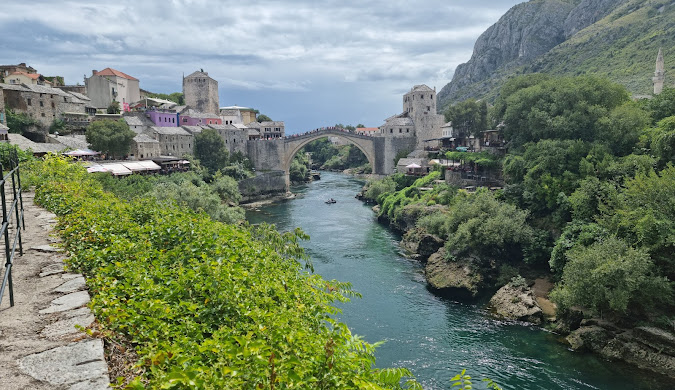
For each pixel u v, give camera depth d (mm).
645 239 27203
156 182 60406
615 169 36750
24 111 66188
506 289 33719
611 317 26906
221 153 89812
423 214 53031
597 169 38594
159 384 4660
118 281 7953
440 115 107562
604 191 33812
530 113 49062
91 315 6617
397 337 27641
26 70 93250
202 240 10969
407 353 25625
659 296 25000
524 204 43188
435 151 87000
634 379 22844
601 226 31453
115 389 5145
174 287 8164
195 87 124062
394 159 105688
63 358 5301
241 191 84500
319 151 175625
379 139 105875
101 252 9219
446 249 40625
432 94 107375
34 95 67875
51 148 55094
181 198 47375
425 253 44469
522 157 46250
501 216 38969
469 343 26906
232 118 120625
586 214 34344
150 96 132250
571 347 26203
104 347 6062
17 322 6281
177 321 7395
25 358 5266
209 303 7922
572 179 39312
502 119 62750
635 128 42062
